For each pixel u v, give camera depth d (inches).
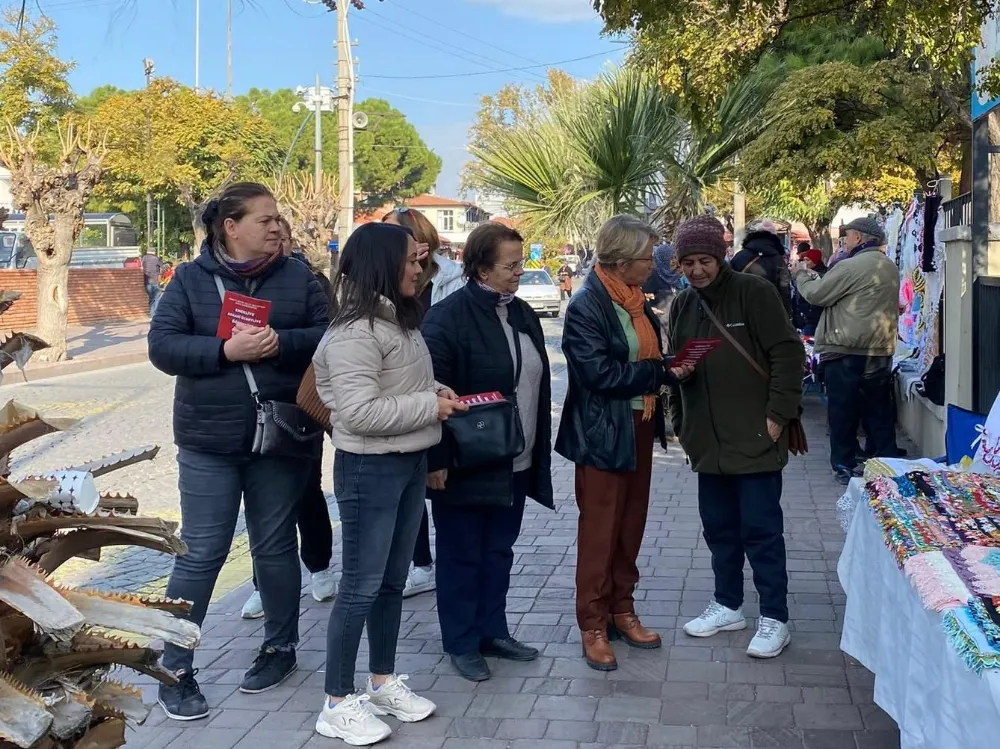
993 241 290.4
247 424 159.9
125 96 1472.7
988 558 122.9
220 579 241.1
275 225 164.6
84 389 602.2
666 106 369.7
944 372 323.6
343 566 153.0
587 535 176.9
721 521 188.5
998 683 95.6
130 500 103.0
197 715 160.7
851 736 149.3
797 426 180.1
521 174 387.5
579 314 169.0
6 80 599.2
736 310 178.5
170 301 163.0
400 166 2669.8
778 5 258.5
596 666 176.4
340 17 1008.2
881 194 685.9
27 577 80.8
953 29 226.1
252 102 2444.6
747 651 180.2
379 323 146.7
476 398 164.6
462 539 173.2
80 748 89.3
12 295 88.4
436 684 172.4
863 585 152.2
